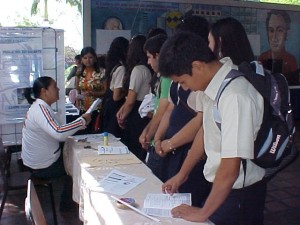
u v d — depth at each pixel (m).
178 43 1.27
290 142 1.40
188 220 1.39
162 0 5.77
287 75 7.03
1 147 2.64
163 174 2.12
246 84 1.29
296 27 6.98
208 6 6.14
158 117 2.34
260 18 6.62
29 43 3.09
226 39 1.49
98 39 5.51
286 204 3.38
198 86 1.33
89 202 1.75
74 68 5.32
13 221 2.99
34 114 2.72
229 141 1.24
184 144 1.97
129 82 3.11
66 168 2.77
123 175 1.94
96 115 3.89
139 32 5.73
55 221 2.83
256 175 1.44
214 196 1.31
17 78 3.11
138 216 1.45
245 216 1.47
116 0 5.52
